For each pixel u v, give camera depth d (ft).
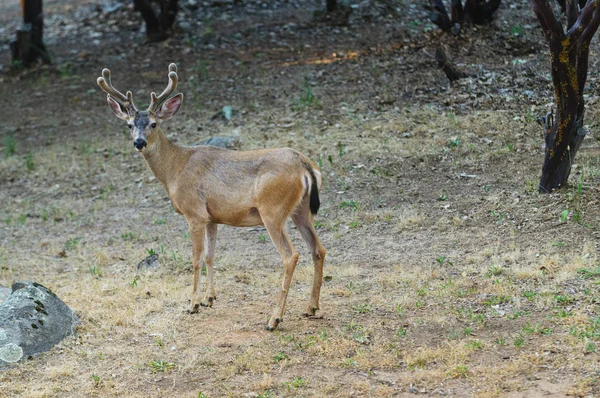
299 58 81.05
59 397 28.50
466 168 50.57
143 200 55.42
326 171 53.47
